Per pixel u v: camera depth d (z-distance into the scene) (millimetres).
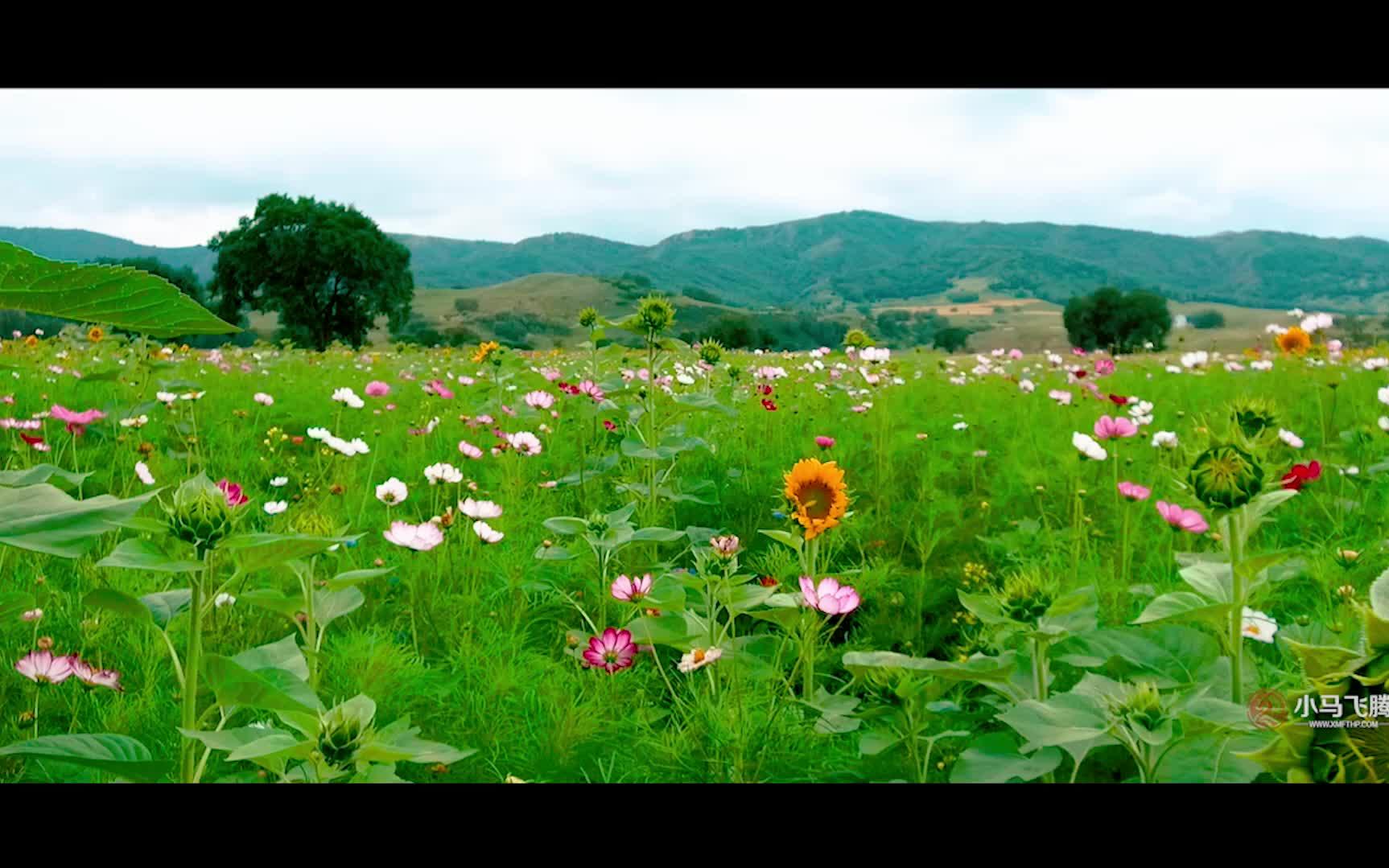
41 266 591
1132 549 3768
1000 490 4551
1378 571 3137
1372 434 5191
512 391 7125
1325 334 6863
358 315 52094
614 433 5207
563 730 2238
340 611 2412
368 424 6113
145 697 2318
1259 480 1827
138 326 670
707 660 2355
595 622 3203
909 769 2176
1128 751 1999
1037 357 11031
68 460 4617
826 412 6520
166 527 1447
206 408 6148
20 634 2715
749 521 4328
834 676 2895
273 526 3449
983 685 2760
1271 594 2846
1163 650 2156
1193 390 7250
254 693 1402
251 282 50594
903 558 3902
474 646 2715
